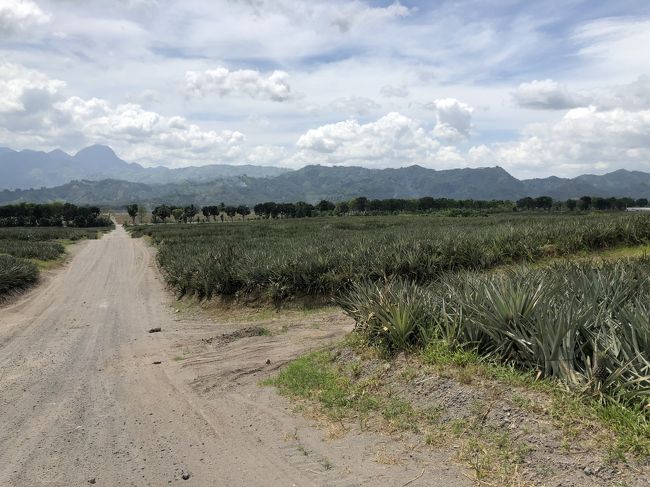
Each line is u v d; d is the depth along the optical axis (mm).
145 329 12109
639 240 17672
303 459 4258
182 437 4988
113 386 7082
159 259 28188
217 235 48531
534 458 3600
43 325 12859
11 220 108938
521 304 5359
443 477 3648
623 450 3379
